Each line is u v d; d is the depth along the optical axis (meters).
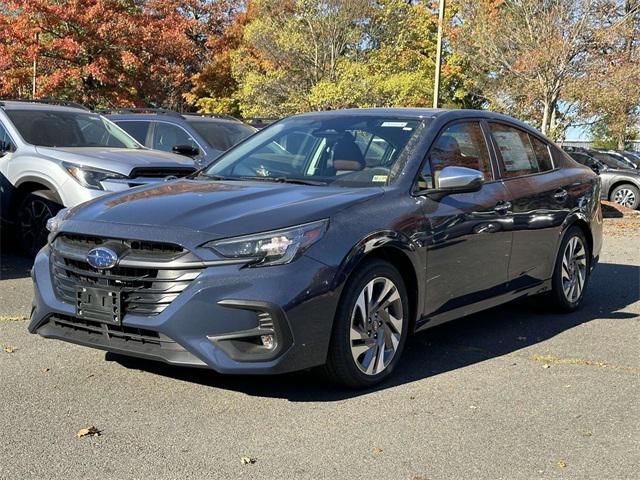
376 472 3.46
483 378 4.84
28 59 29.20
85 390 4.39
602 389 4.68
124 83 31.22
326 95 26.94
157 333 4.04
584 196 6.72
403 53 30.98
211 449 3.64
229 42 36.81
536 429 4.01
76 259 4.31
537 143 6.53
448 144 5.37
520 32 19.77
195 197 4.57
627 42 19.52
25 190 8.18
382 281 4.54
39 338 5.40
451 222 5.01
